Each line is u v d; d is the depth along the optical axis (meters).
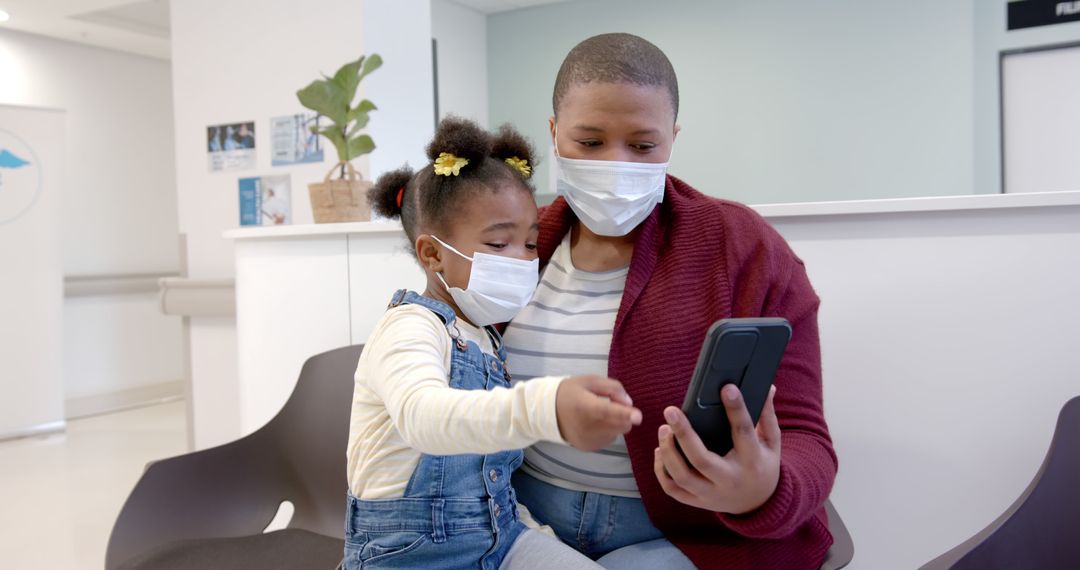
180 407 5.72
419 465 1.00
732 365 0.71
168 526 1.50
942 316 1.29
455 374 1.01
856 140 4.96
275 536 1.54
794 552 0.97
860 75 4.93
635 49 0.99
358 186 2.51
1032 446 1.25
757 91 5.24
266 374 2.04
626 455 1.04
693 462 0.72
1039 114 4.60
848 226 1.34
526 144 1.17
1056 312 1.22
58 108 4.78
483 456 1.04
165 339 6.11
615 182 0.99
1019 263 1.24
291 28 3.49
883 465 1.34
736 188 5.36
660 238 1.09
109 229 5.77
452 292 1.06
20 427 4.67
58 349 4.80
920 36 4.75
